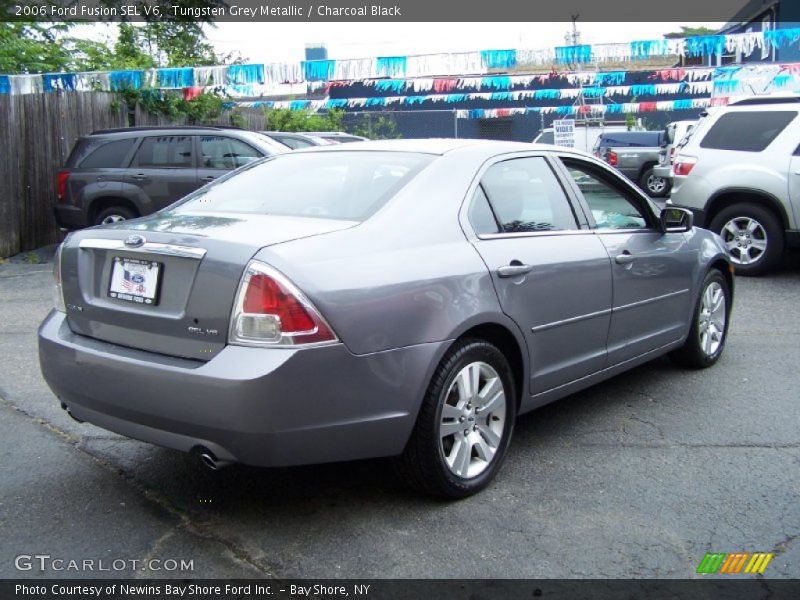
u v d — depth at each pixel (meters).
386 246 3.47
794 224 9.17
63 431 4.58
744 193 9.41
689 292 5.47
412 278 3.44
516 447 4.42
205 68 12.73
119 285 3.53
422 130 26.53
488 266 3.78
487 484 3.88
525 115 26.95
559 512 3.64
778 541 3.39
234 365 3.06
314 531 3.46
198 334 3.21
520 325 3.94
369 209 3.66
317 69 12.73
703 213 9.73
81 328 3.68
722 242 6.03
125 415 3.38
